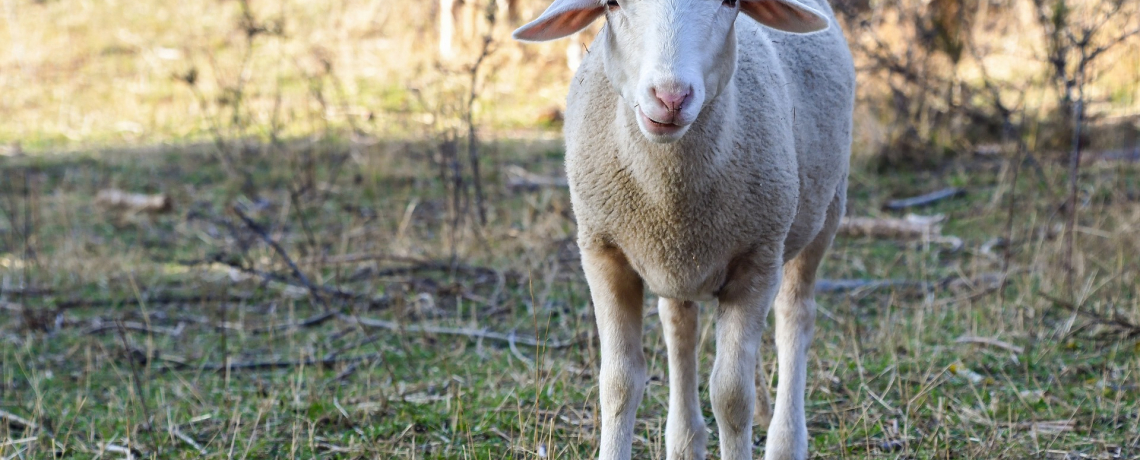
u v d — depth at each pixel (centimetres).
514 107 1122
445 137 775
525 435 389
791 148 328
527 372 459
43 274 645
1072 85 673
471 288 600
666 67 266
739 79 314
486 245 663
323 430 417
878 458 367
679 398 354
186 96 1199
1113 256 571
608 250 324
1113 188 709
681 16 272
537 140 989
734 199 307
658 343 483
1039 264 569
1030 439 379
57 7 1513
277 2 1464
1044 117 878
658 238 310
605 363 319
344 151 935
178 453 401
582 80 330
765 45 339
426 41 1297
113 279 635
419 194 815
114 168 937
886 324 487
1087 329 484
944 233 675
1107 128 857
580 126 321
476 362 486
